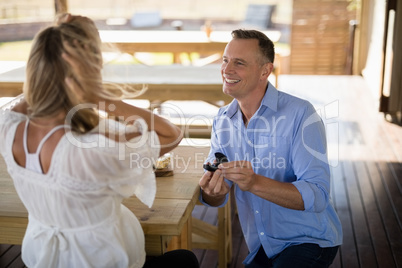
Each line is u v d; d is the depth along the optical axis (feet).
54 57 4.29
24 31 35.60
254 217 6.81
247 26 39.06
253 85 6.51
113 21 38.86
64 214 4.52
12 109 4.77
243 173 5.79
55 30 4.36
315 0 28.30
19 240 5.83
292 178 6.74
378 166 14.32
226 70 6.49
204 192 6.59
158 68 16.84
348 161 14.75
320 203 6.07
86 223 4.59
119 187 4.59
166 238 5.75
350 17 28.22
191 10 50.90
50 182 4.41
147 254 5.73
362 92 23.31
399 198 12.24
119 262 4.78
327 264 6.42
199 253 10.11
